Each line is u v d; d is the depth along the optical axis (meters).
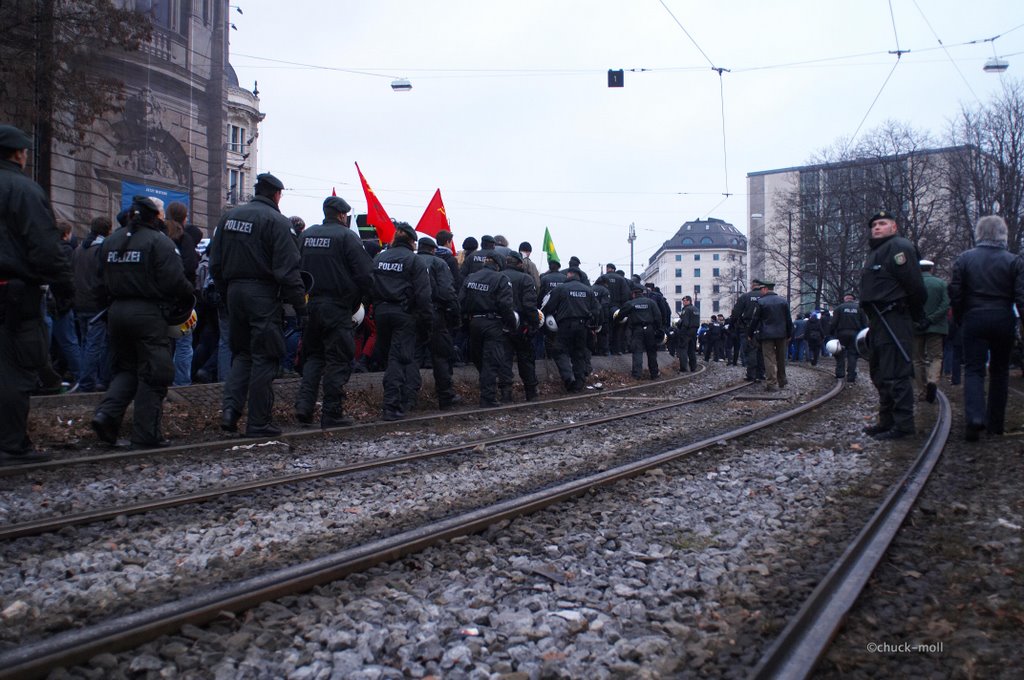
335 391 8.98
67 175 17.98
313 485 6.04
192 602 3.37
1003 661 3.00
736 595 3.74
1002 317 7.70
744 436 8.74
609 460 7.34
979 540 4.55
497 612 3.53
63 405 8.38
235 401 8.05
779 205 64.50
